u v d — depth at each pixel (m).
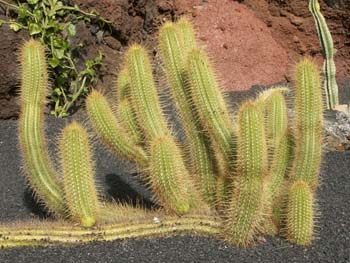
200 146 2.54
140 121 2.55
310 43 5.03
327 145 3.43
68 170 2.48
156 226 2.50
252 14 5.11
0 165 3.34
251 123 2.34
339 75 5.05
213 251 2.44
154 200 2.77
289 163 2.54
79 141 2.47
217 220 2.50
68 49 4.02
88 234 2.50
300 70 2.48
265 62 4.95
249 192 2.39
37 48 2.61
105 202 2.77
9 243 2.50
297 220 2.45
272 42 5.06
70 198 2.50
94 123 2.61
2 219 2.82
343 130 3.48
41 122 2.63
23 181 3.16
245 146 2.35
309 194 2.43
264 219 2.49
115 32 4.25
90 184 2.50
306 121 2.47
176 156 2.47
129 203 2.86
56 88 4.00
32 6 3.96
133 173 3.14
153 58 4.33
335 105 3.99
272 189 2.52
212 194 2.56
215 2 5.02
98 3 4.16
